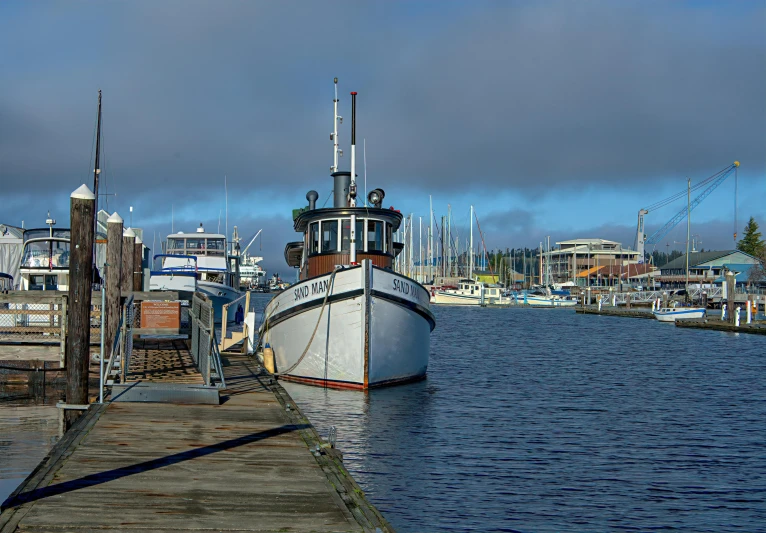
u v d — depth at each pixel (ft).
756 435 61.11
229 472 33.12
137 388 50.37
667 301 345.51
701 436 60.49
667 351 146.30
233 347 111.75
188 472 32.89
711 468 50.14
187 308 89.25
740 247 507.30
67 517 26.48
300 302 80.53
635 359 128.98
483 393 82.33
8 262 147.13
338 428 60.49
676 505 42.19
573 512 40.60
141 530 25.55
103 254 106.42
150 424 42.65
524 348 150.61
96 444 37.35
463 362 120.16
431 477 46.62
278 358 87.25
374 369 76.84
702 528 38.65
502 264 600.39
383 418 64.85
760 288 363.15
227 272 164.45
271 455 36.37
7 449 45.68
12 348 70.33
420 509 40.50
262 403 51.16
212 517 27.14
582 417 68.59
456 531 37.45
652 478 47.50
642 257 613.93
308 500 29.48
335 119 94.32
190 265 154.81
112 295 71.20
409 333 80.59
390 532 26.17
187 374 61.87
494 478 46.75
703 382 96.63
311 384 81.41
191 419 44.57
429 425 62.49
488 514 39.96
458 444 55.77
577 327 234.79
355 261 82.43
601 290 476.54
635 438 59.36
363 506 29.12
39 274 112.68
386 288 76.54
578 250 593.01
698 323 230.07
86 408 47.57
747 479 47.52
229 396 54.24
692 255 476.13
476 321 272.31
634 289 463.01
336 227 83.82
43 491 29.40
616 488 45.16
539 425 64.13
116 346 65.16
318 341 78.89
